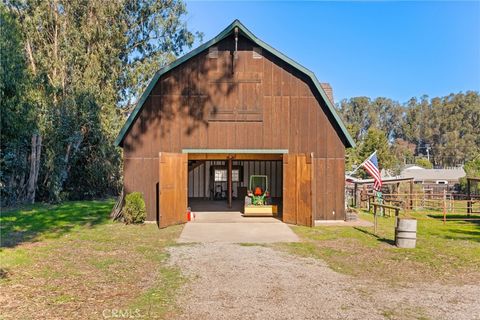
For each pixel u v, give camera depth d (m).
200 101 13.37
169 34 29.83
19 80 18.30
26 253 8.29
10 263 7.38
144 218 12.99
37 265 7.32
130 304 5.29
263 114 13.43
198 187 21.86
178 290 5.93
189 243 9.71
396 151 75.62
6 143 19.17
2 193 19.75
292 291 5.93
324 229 11.94
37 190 21.09
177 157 12.86
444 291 6.03
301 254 8.55
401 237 9.35
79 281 6.34
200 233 11.15
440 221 14.70
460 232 11.95
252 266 7.46
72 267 7.22
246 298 5.59
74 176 23.14
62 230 11.55
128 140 13.22
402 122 90.12
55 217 14.60
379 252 8.82
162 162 12.17
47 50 20.92
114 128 22.58
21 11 20.86
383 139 41.00
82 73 21.83
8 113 18.08
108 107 22.64
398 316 4.95
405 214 15.69
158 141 13.25
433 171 50.03
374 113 88.62
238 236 10.73
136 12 28.53
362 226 12.57
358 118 89.50
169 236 10.66
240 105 13.41
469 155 69.69
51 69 20.72
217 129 13.36
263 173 21.83
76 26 22.50
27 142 20.22
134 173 13.23
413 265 7.69
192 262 7.73
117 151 24.11
